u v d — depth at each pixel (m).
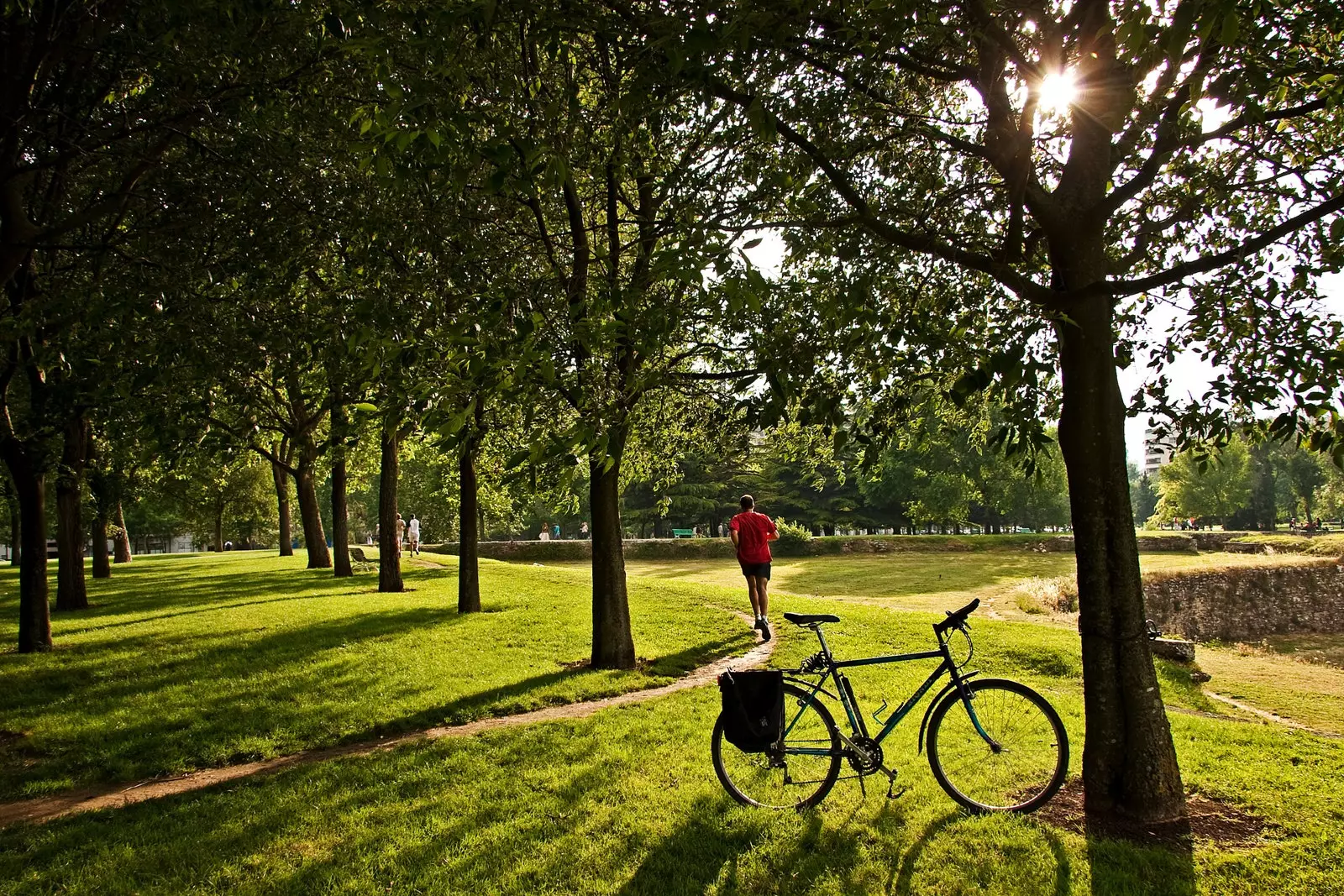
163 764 6.17
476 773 5.66
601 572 9.54
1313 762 5.58
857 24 4.12
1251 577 22.94
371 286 6.62
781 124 4.94
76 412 9.12
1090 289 4.18
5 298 9.05
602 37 4.79
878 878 3.87
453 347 4.43
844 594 21.28
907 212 5.55
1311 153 5.70
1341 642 19.98
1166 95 4.34
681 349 7.78
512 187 3.99
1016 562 33.66
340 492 22.08
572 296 6.04
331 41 5.52
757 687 4.84
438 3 3.96
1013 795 4.65
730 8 3.86
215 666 9.45
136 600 16.59
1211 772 5.30
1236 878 3.76
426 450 19.28
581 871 4.07
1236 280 5.68
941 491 48.53
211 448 9.24
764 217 5.62
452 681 8.63
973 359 4.25
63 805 5.46
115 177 7.95
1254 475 76.56
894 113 5.67
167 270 6.86
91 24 6.57
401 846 4.45
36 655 10.14
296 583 20.39
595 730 6.66
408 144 3.92
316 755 6.50
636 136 6.09
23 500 10.46
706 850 4.25
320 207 6.69
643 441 10.09
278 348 6.78
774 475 54.50
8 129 6.41
